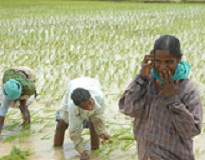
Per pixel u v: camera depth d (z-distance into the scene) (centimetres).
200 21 2233
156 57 342
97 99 505
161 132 370
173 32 1802
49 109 793
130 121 718
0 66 1164
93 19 2344
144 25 2050
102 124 528
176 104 340
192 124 346
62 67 1155
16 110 784
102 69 1122
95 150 583
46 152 584
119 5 3534
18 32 1852
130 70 1098
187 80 363
